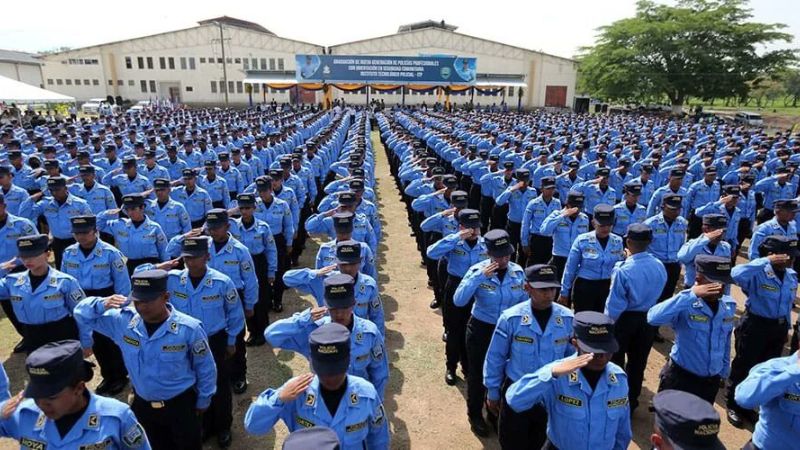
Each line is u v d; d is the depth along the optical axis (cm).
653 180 1241
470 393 505
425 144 2044
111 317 390
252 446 489
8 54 5191
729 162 1340
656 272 493
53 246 799
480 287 482
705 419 231
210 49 5581
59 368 257
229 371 486
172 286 471
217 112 3544
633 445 492
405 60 4175
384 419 317
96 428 278
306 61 4097
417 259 1041
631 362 518
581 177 1238
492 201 1132
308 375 303
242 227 663
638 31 4894
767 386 319
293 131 2055
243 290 565
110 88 5581
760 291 501
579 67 5728
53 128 1853
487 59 5738
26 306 479
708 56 4788
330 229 705
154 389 376
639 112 4828
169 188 769
